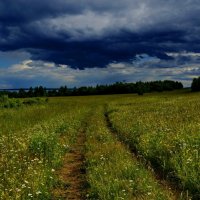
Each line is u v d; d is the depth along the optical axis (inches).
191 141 557.6
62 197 404.2
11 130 962.1
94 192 395.5
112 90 7377.0
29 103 2583.7
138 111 1411.2
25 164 510.9
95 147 669.9
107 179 426.9
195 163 442.0
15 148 639.8
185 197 370.6
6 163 512.1
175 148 537.3
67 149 684.7
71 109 2025.1
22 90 6594.5
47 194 399.5
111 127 1087.6
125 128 895.7
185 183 403.5
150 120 964.6
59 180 464.8
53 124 1007.6
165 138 630.5
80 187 443.5
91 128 1027.3
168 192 380.5
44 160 549.0
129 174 446.0
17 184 421.4
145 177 430.3
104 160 543.2
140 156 563.2
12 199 365.4
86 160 562.9
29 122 1165.7
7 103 2054.6
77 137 895.7
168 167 471.8
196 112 1058.1
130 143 719.1
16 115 1450.5
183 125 748.0
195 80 5949.8
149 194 362.6
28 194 379.6
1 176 455.2
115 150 624.4
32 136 681.0
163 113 1157.1
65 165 571.2
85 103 3240.7
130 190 382.6
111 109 1879.9
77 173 515.2
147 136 684.7
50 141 656.4
